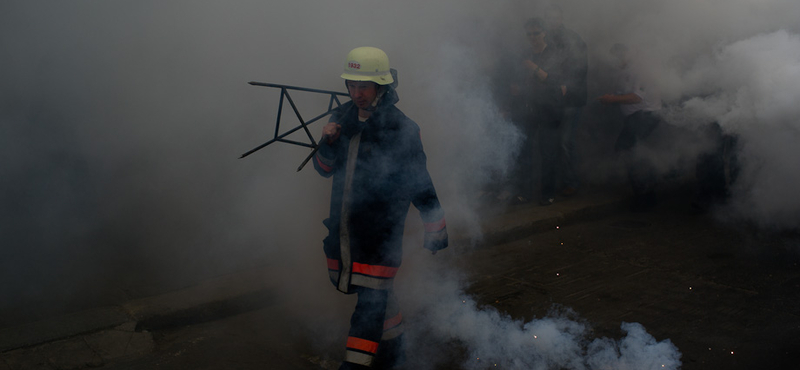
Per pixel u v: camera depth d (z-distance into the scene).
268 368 3.25
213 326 3.75
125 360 3.29
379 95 2.84
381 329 2.83
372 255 2.82
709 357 3.29
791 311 3.83
